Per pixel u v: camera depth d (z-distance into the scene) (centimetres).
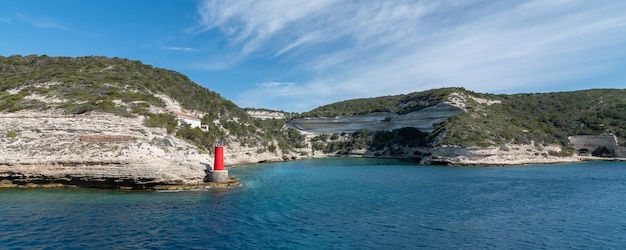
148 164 4178
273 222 2842
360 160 11262
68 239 2345
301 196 4022
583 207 3447
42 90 6216
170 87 9288
